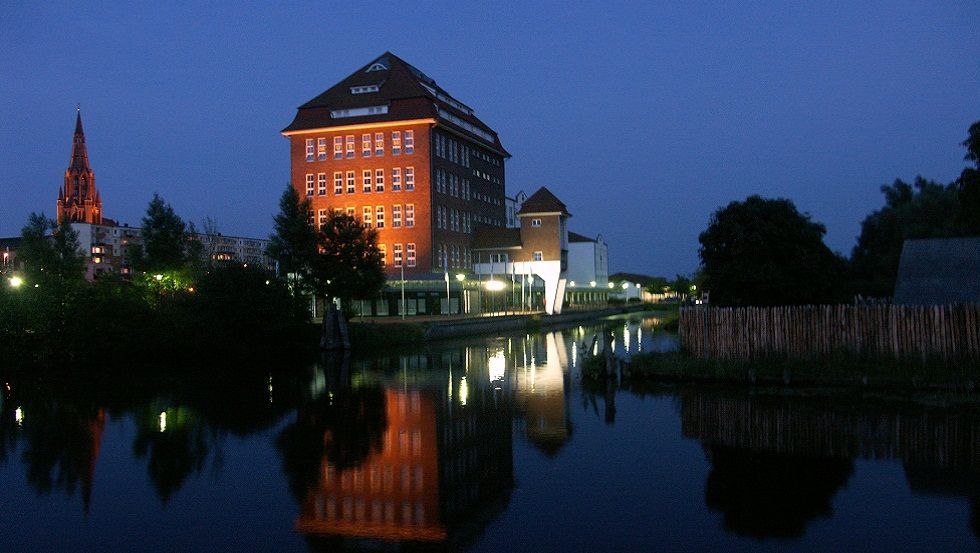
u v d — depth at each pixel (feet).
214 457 63.67
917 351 88.89
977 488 49.03
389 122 271.90
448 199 292.20
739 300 124.98
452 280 257.14
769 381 93.81
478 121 345.10
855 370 89.15
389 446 66.28
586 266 411.54
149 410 89.51
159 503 50.70
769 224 124.06
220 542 42.73
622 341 182.91
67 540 43.52
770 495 48.57
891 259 202.49
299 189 281.95
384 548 41.01
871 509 45.19
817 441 62.75
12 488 54.95
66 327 144.15
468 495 50.55
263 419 81.30
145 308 158.10
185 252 206.28
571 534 42.24
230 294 156.76
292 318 162.91
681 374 99.91
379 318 237.25
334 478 56.08
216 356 159.33
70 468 60.80
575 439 66.95
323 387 107.14
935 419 69.67
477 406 86.38
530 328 257.96
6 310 137.90
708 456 59.16
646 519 44.45
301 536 43.42
